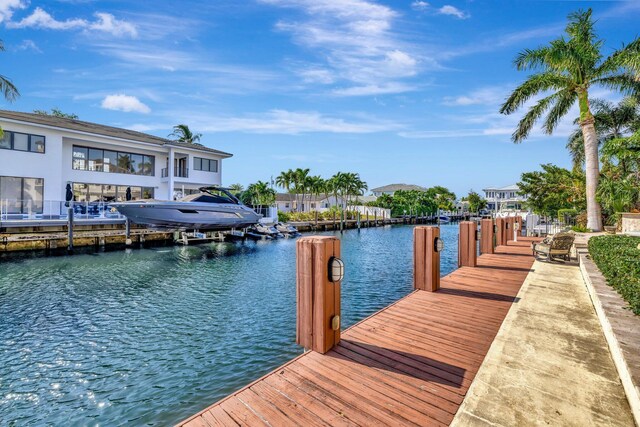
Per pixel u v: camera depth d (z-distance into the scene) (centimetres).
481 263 955
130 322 828
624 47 1463
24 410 482
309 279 402
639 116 1875
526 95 1623
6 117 1931
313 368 358
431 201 6906
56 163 2150
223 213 2308
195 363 614
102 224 2164
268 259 1831
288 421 272
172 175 2678
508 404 274
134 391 527
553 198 2353
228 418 278
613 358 345
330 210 5178
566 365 338
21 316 878
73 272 1442
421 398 300
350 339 434
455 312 541
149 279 1320
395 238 3269
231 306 957
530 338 408
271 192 4825
